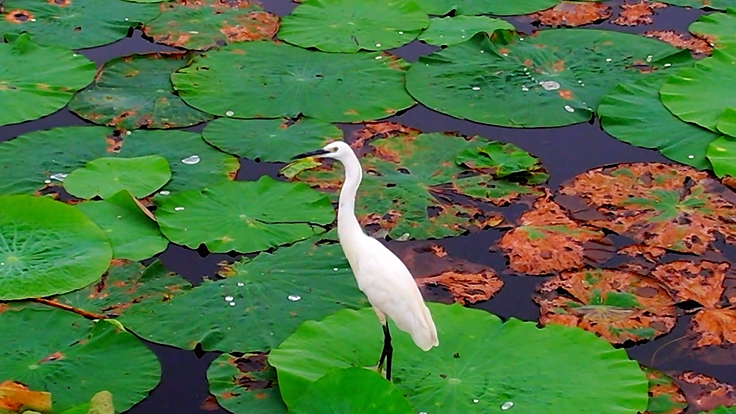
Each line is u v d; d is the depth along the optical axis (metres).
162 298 5.96
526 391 5.10
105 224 6.55
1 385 5.04
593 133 7.98
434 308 5.74
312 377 5.14
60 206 6.49
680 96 8.23
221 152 7.51
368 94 8.38
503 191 7.14
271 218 6.66
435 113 8.20
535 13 10.02
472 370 5.26
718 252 6.51
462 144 7.66
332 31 9.38
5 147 7.45
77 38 9.18
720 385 5.43
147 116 7.96
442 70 8.74
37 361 5.38
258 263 6.25
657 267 6.35
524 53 9.02
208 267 6.26
